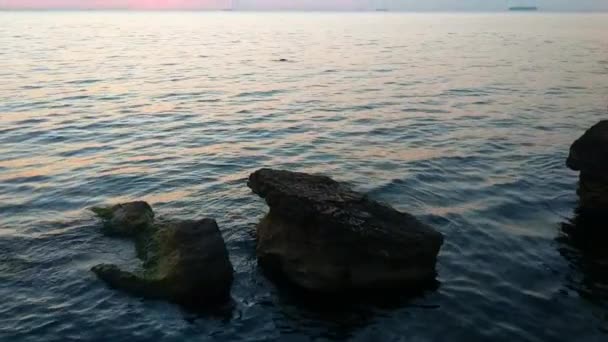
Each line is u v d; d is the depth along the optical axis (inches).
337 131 1224.8
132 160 994.1
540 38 4564.5
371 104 1545.3
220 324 479.2
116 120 1333.7
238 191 823.1
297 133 1211.2
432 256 546.9
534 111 1414.9
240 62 2736.2
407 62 2674.7
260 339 461.1
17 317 480.7
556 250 618.2
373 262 528.1
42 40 4077.3
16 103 1507.1
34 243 622.8
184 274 514.3
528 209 740.0
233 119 1360.7
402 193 806.5
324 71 2347.4
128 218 649.6
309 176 608.4
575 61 2642.7
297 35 5324.8
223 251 538.9
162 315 488.4
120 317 483.8
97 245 614.9
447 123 1290.6
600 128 711.7
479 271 568.1
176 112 1444.4
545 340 454.0
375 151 1051.3
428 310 498.6
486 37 4805.6
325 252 526.9
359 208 555.5
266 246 572.1
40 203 764.0
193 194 810.8
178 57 2984.7
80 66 2422.5
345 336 465.4
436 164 954.1
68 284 533.6
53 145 1094.4
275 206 573.6
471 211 732.7
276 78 2133.4
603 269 576.4
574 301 513.3
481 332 466.0
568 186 829.8
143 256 576.7
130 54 3107.8
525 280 551.8
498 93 1710.1
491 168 927.7
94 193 812.6
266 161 992.9
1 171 911.7
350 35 5275.6
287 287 535.2
